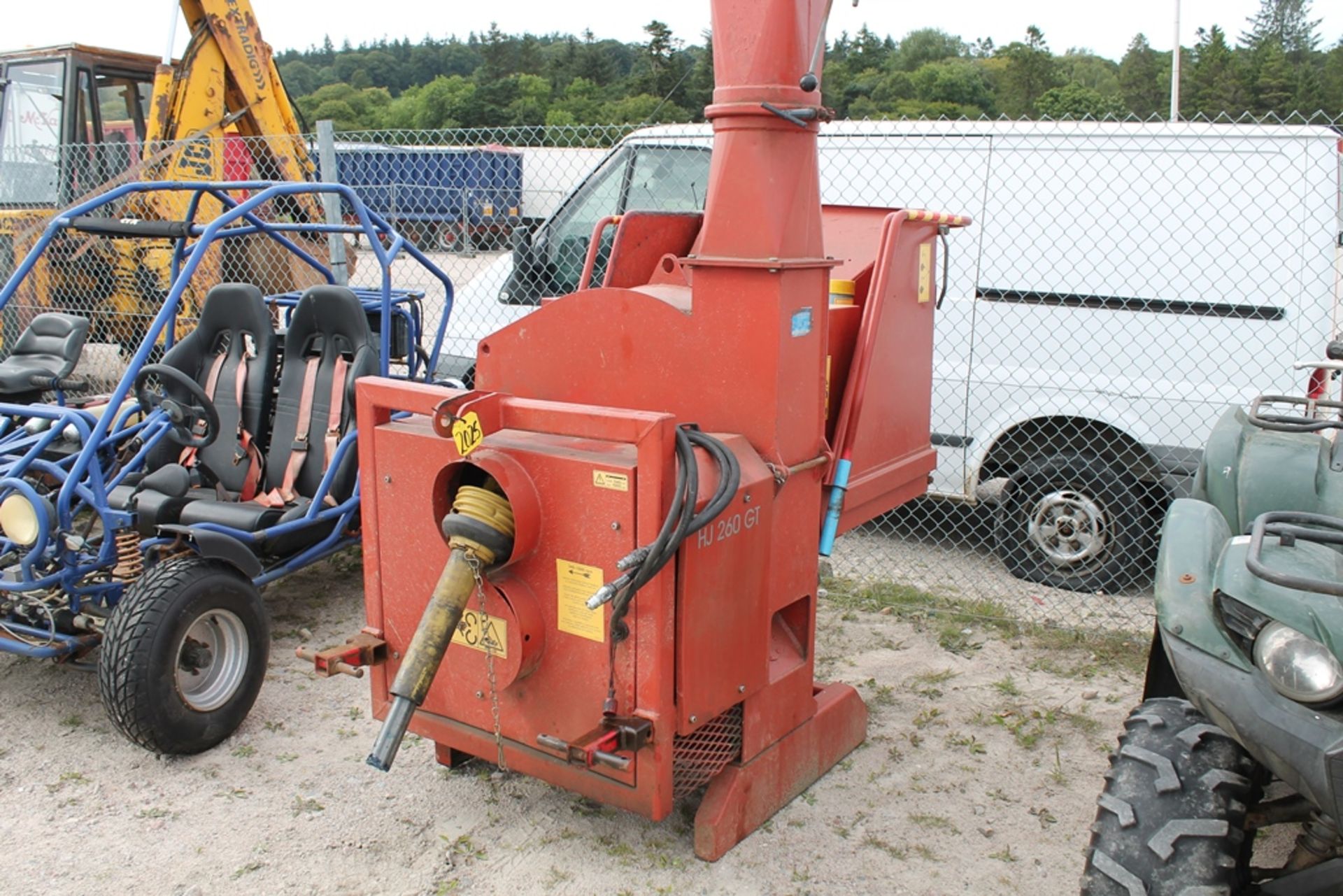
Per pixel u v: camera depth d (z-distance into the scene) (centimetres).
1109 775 237
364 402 306
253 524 405
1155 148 481
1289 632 201
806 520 312
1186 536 241
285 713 393
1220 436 303
